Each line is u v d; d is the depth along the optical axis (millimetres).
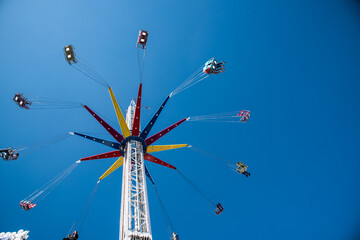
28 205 27203
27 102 30125
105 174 31641
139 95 29266
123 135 28438
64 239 19609
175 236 25516
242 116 32812
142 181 23688
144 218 20516
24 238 25531
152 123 29703
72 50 26953
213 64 28891
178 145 31922
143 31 28172
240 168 33062
